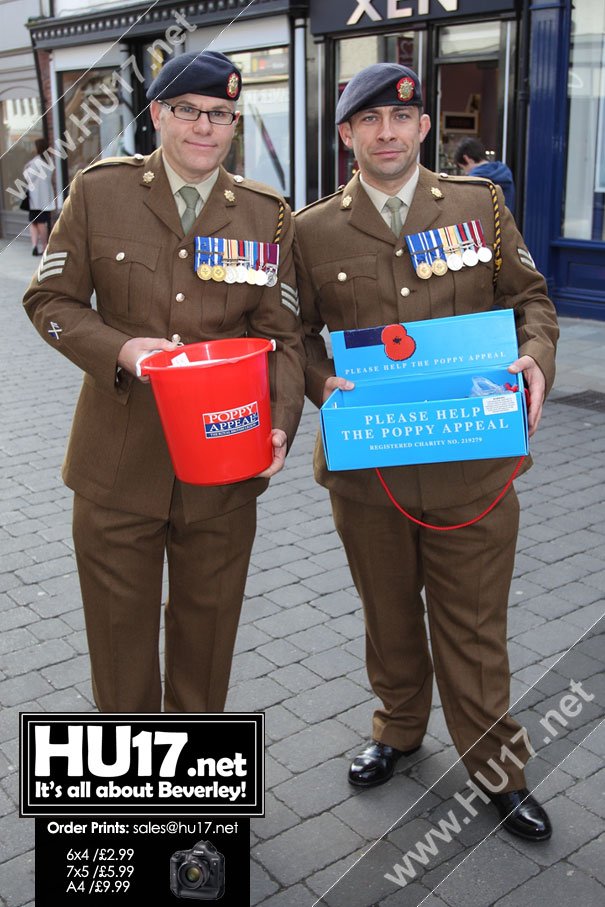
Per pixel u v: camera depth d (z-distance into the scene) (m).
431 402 1.87
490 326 1.91
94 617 2.06
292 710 2.65
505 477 2.10
